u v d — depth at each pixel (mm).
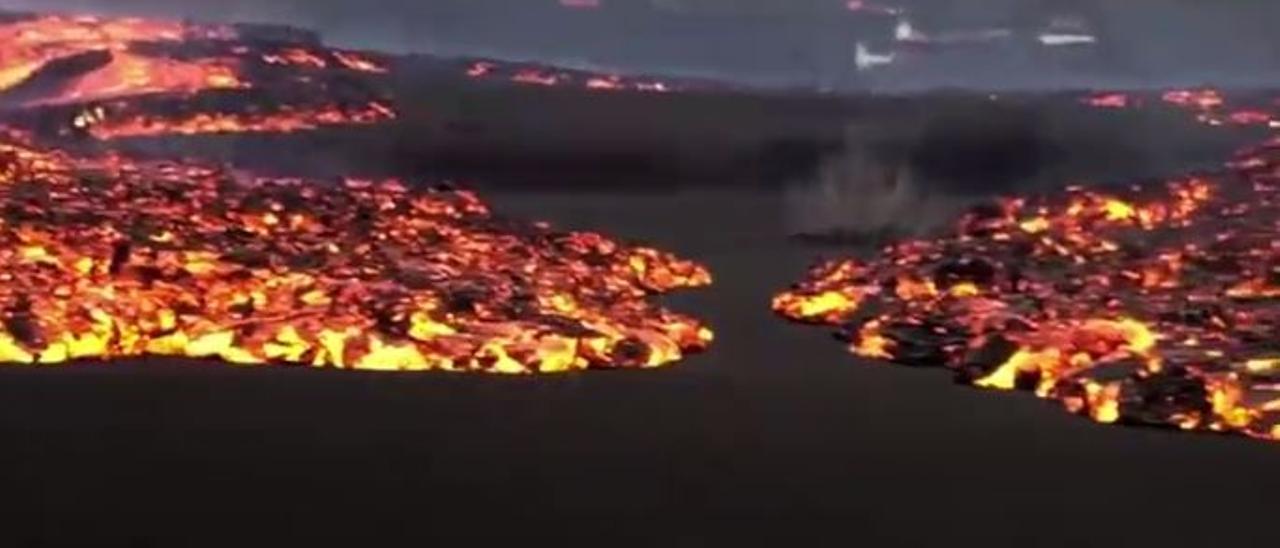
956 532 22422
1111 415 27984
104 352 30469
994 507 23469
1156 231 43969
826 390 30172
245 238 37062
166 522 22109
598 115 82938
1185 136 80250
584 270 39375
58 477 23781
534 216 54656
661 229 52625
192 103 67750
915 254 41312
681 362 32250
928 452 26141
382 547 21453
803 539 22094
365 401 28219
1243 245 40062
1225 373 28141
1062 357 30531
